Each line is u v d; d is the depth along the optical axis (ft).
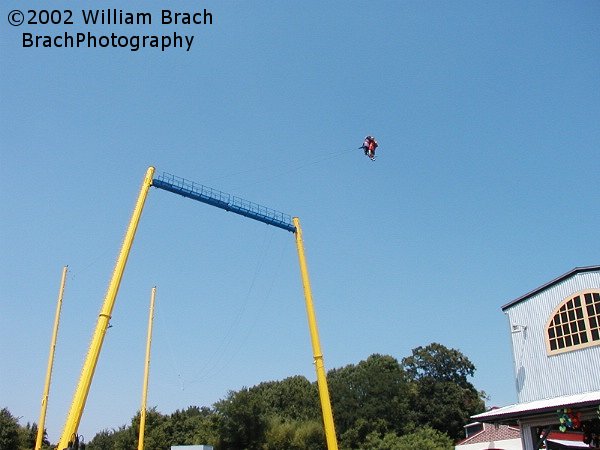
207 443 234.58
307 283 149.89
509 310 104.12
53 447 229.25
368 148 131.23
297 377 354.74
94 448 300.20
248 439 231.91
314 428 247.70
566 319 93.61
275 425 241.35
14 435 195.11
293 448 236.43
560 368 92.63
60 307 151.12
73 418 98.22
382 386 288.30
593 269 91.20
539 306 98.63
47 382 144.66
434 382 296.51
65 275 153.69
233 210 145.69
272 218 152.25
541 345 96.73
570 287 94.02
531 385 96.73
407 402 286.46
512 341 101.96
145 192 129.49
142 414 166.91
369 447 251.80
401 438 246.47
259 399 239.91
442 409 281.74
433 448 229.45
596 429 84.94
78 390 101.19
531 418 91.40
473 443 166.61
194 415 314.55
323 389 136.98
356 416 280.31
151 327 175.63
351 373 335.26
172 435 261.24
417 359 312.71
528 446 91.09
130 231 122.62
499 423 97.50
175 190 135.54
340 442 268.00
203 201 141.18
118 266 116.78
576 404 77.66
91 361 104.12
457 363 305.32
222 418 235.61
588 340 89.40
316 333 143.95
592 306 90.12
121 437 254.06
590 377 87.71
